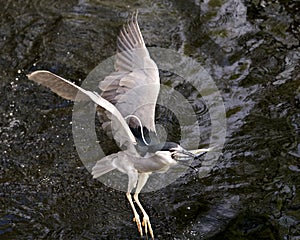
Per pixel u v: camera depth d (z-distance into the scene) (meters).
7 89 13.98
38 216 11.23
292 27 15.12
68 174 12.09
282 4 15.67
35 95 13.86
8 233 10.87
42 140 12.82
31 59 14.76
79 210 11.38
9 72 14.44
